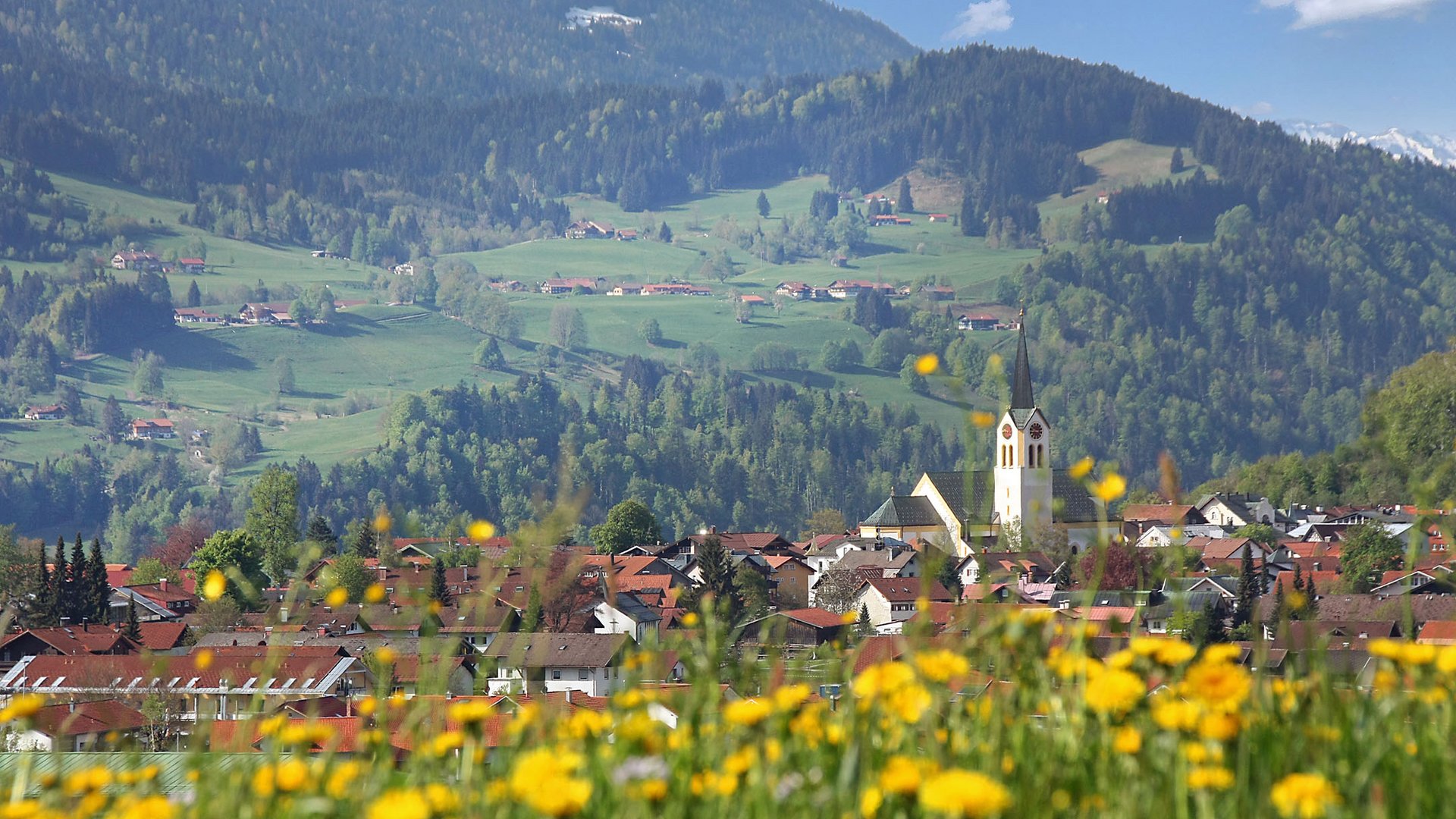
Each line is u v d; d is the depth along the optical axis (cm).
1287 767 517
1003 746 537
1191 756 504
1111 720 547
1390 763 503
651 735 543
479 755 555
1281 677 646
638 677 636
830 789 489
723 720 576
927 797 394
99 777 545
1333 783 493
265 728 608
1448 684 556
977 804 386
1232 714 506
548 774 451
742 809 498
